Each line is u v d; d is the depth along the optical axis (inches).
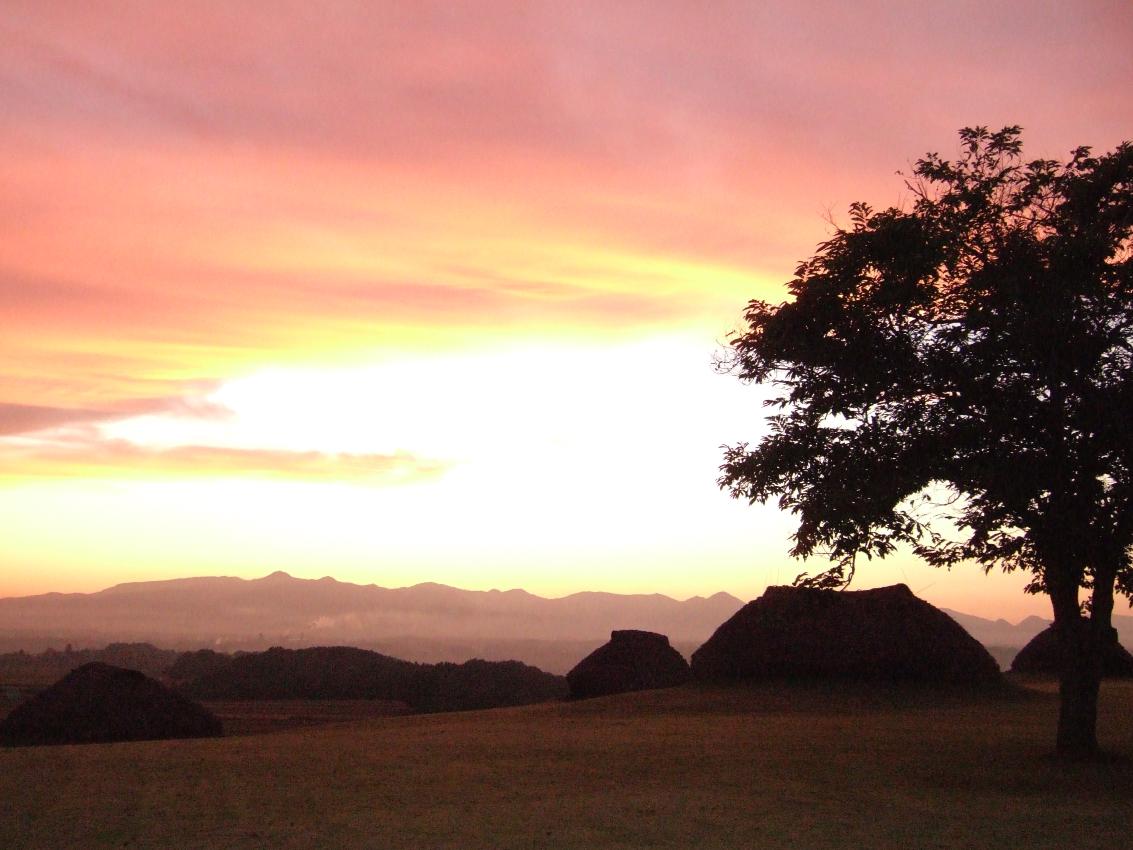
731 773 580.1
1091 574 633.6
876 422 617.3
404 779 557.6
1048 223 619.2
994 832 429.1
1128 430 557.3
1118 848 403.5
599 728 826.8
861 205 622.2
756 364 644.7
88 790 521.3
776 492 636.7
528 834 421.7
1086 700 631.2
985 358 589.0
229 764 612.1
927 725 837.8
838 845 405.1
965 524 623.2
